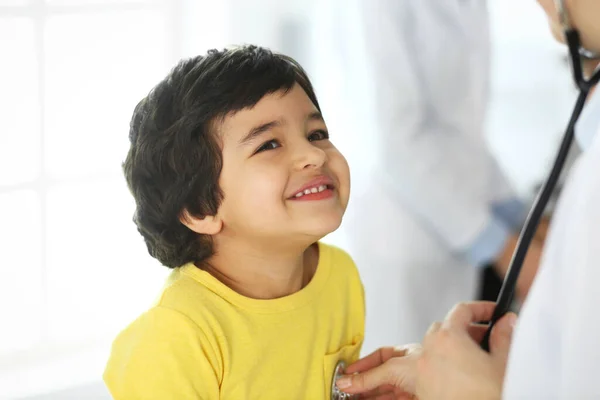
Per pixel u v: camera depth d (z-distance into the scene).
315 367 1.05
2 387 1.58
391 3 1.39
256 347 0.98
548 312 0.65
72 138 1.69
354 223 1.58
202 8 1.82
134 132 1.05
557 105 2.43
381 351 1.10
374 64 1.42
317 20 1.76
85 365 1.69
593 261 0.60
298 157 0.96
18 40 1.60
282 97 0.98
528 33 2.38
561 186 1.56
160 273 1.81
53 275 1.70
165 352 0.92
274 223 0.97
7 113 1.61
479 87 1.45
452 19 1.41
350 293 1.13
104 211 1.74
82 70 1.68
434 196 1.43
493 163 1.50
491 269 1.53
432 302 1.54
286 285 1.05
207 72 0.98
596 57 0.79
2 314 1.66
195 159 0.98
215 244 1.03
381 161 1.46
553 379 0.64
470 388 0.80
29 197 1.66
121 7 1.71
